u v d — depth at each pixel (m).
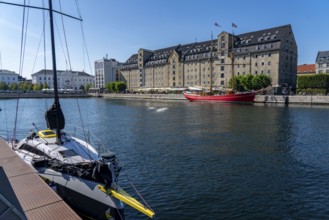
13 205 4.16
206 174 15.84
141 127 34.91
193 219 10.66
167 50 143.62
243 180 14.84
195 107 66.31
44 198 7.52
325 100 65.75
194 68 122.25
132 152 21.27
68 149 12.03
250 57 101.00
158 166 17.48
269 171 16.34
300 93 78.62
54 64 11.96
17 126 37.59
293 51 103.81
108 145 23.95
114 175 9.52
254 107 62.28
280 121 37.84
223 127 33.66
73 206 10.11
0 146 13.77
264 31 104.06
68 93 150.12
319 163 17.89
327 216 10.83
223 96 83.44
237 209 11.46
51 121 12.02
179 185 14.14
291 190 13.43
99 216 9.34
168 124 37.28
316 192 13.16
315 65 113.69
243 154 20.39
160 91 135.75
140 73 154.25
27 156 12.17
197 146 23.23
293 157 19.44
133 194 13.04
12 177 9.07
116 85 153.00
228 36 107.81
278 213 11.12
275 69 94.56
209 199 12.43
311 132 29.27
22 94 126.75
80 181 9.68
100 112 57.31
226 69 109.31
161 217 10.80
